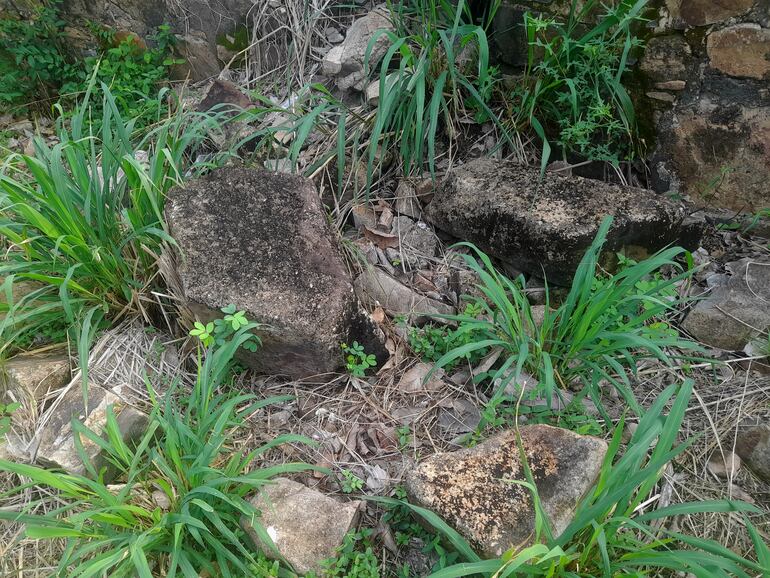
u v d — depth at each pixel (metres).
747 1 1.03
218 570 0.82
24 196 1.02
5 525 0.90
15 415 0.98
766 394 0.96
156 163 1.08
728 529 0.85
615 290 0.91
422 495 0.81
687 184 1.22
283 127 1.20
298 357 0.99
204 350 1.05
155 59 1.57
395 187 1.29
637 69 1.17
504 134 1.23
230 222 1.04
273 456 0.95
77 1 1.56
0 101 1.66
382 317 1.11
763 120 1.11
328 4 1.45
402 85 1.18
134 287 1.09
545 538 0.76
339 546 0.80
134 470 0.80
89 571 0.69
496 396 0.92
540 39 1.21
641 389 1.00
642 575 0.72
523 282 1.03
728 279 1.09
